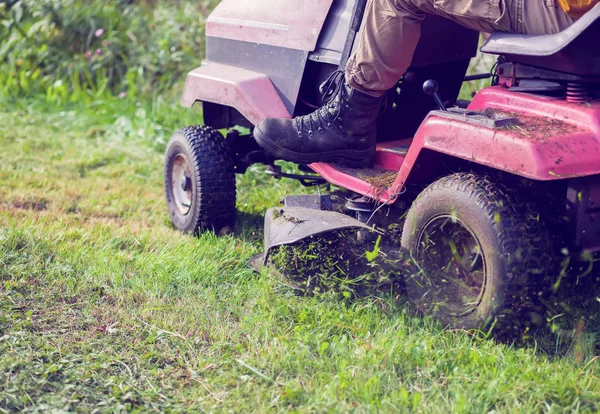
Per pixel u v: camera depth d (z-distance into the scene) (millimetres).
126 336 2885
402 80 3512
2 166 5184
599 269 3041
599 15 2398
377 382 2438
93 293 3246
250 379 2559
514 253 2564
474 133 2625
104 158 5574
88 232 3912
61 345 2793
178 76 7293
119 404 2412
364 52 3129
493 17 2748
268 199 4598
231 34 3979
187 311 3096
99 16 7656
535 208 2654
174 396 2490
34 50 7379
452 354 2652
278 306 3047
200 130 4039
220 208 3938
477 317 2711
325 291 3170
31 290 3246
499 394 2373
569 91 2678
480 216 2625
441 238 2883
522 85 2863
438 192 2787
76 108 6820
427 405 2348
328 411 2332
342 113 3326
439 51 3473
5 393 2449
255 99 3680
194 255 3611
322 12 3523
